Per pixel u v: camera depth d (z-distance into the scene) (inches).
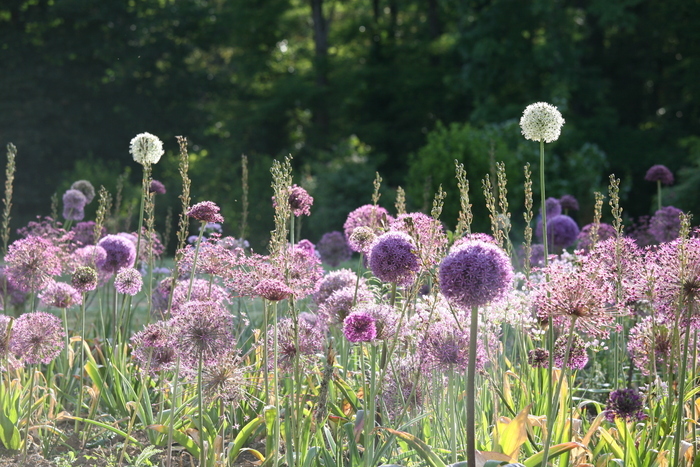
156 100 1346.0
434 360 135.9
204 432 154.4
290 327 152.4
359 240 164.9
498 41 1132.5
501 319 160.9
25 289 204.8
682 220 128.3
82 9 1275.8
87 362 187.8
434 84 1332.4
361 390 179.8
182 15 1360.7
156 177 1224.2
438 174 764.6
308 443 152.7
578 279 116.3
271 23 1476.4
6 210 228.1
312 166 1077.8
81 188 294.2
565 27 1096.8
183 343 133.7
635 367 194.1
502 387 161.9
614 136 1136.8
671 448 140.7
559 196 827.4
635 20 1125.7
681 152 1139.9
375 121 1392.7
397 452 152.5
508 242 171.6
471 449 115.6
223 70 1652.3
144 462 158.4
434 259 142.2
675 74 1272.1
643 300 151.0
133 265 217.9
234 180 1141.7
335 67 1445.6
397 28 1475.1
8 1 1302.9
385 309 140.6
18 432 171.9
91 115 1309.1
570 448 125.7
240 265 168.4
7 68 1267.2
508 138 877.8
